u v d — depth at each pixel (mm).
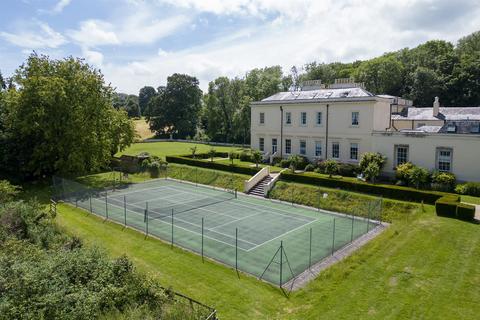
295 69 94000
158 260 19328
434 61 76062
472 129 36969
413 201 29188
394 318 12797
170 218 27969
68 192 34062
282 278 17234
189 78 99500
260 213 29828
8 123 39250
